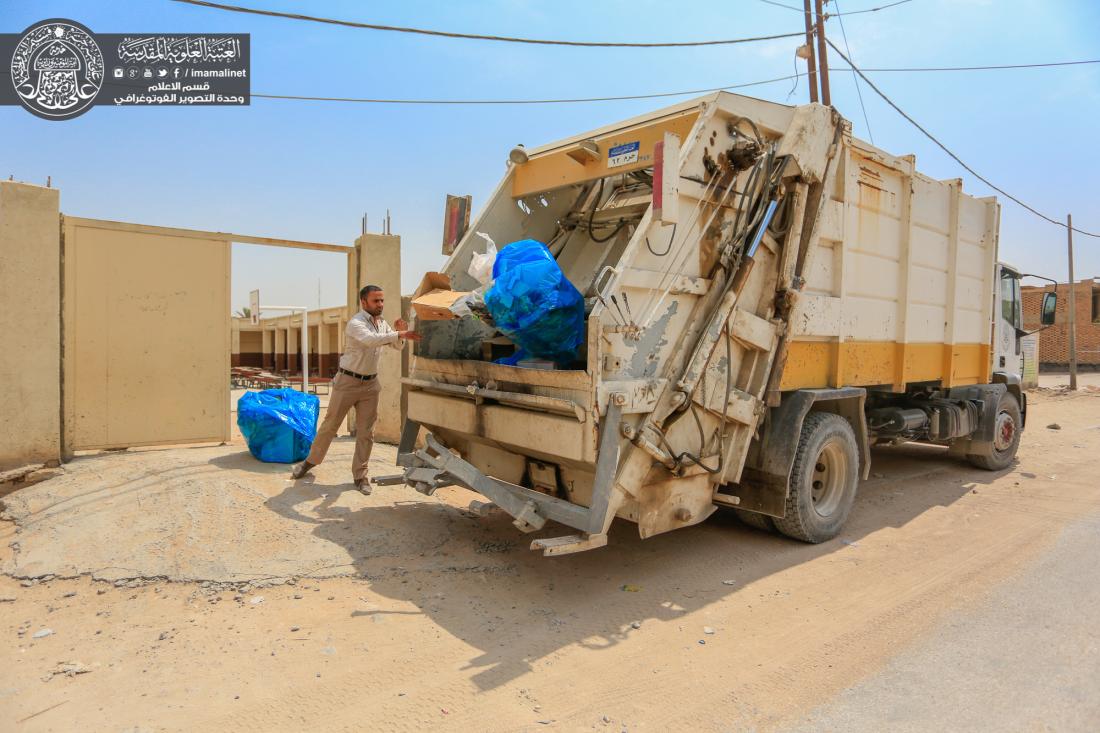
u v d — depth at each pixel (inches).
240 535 182.7
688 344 167.9
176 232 269.1
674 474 166.1
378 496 225.6
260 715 109.5
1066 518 231.8
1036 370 770.2
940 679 122.8
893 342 242.2
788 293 185.2
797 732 106.6
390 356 305.3
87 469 231.1
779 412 195.5
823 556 193.0
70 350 248.5
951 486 284.4
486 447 198.1
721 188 171.9
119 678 120.4
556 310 150.4
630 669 126.8
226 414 282.8
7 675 121.0
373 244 301.3
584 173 205.6
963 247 281.3
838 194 206.1
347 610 150.2
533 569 178.4
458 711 111.7
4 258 227.0
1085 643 136.8
